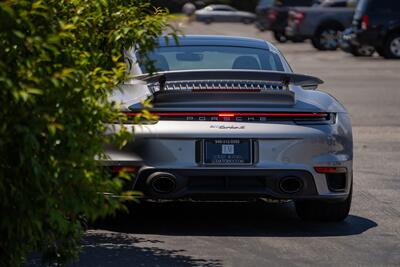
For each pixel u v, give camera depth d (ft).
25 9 25.49
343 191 41.29
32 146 25.04
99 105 26.86
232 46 46.42
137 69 42.09
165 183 39.52
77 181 25.89
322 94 42.75
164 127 39.09
